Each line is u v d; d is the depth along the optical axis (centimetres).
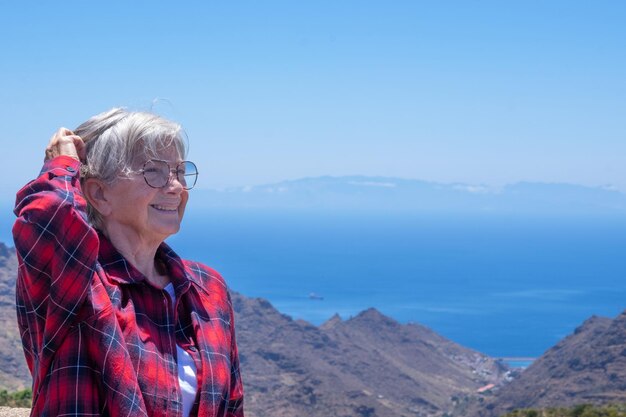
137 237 298
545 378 18725
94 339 265
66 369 262
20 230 263
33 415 271
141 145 293
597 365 17712
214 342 302
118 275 284
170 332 290
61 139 289
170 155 298
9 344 10625
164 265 313
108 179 291
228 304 325
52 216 262
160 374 276
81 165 294
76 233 264
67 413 258
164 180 295
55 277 262
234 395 323
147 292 289
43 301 269
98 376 263
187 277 304
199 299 311
